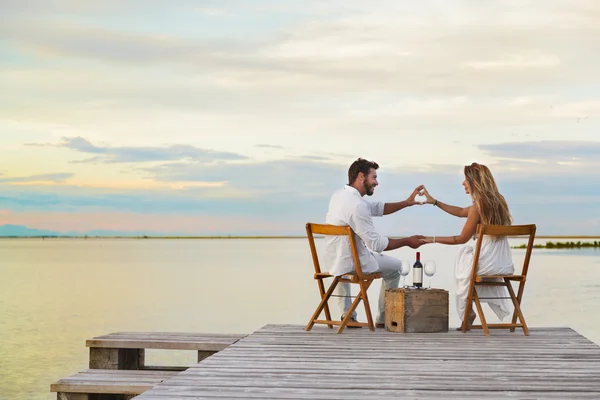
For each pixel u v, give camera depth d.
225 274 41.00
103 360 6.30
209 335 6.63
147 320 18.80
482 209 6.25
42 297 26.25
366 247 6.46
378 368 4.68
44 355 13.84
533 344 5.62
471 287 6.15
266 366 4.73
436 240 6.43
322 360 4.94
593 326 15.45
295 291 27.33
